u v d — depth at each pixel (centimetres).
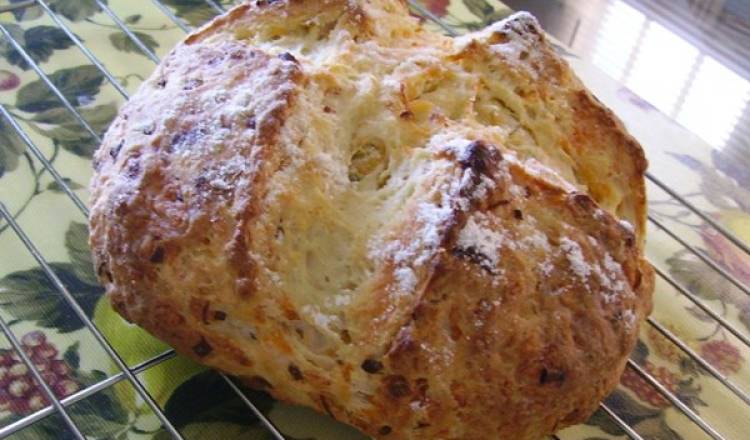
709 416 47
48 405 42
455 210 39
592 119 46
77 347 44
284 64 42
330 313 40
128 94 56
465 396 39
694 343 50
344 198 41
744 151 64
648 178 54
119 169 42
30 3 61
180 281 40
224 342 40
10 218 47
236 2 65
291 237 40
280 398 42
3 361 43
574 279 41
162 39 61
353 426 41
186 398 43
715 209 57
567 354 40
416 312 38
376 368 39
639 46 73
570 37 73
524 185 42
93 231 43
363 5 46
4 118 53
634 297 43
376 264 40
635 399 47
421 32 48
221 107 42
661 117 63
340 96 43
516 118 45
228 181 40
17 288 46
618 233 42
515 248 40
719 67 72
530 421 40
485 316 39
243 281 39
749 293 50
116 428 42
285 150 40
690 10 77
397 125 42
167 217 40
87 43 59
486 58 46
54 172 49
